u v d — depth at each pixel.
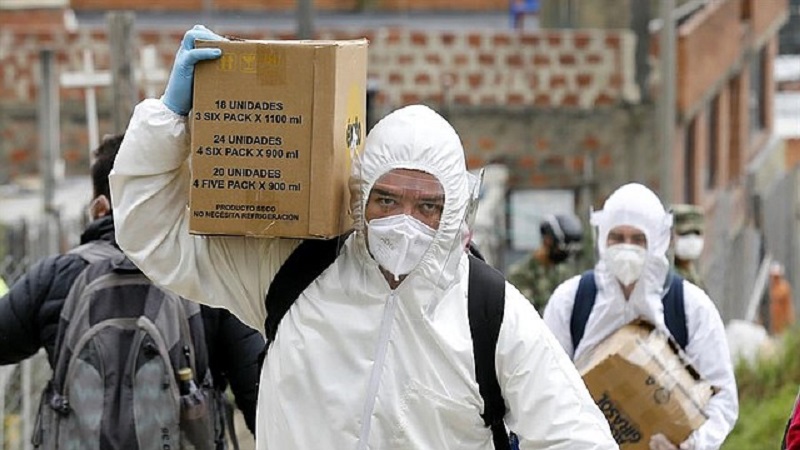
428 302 8.71
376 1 72.44
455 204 8.69
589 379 12.38
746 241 46.66
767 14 61.53
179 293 9.23
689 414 12.35
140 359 10.62
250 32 42.31
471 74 42.03
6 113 41.72
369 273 8.79
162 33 39.97
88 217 13.34
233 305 9.20
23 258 20.27
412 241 8.61
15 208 35.16
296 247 8.98
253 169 8.66
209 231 8.71
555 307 13.28
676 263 17.48
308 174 8.62
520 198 42.25
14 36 41.47
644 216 12.94
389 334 8.73
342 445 8.71
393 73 41.91
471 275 8.85
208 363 10.99
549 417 8.73
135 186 9.03
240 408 11.27
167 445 10.62
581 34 41.78
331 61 8.56
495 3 72.62
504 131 42.25
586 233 22.64
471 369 8.72
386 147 8.68
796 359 26.58
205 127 8.66
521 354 8.73
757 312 46.59
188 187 9.16
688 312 13.11
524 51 41.91
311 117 8.60
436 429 8.75
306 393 8.77
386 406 8.68
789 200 60.09
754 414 23.92
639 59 41.78
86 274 10.82
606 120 41.97
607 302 13.02
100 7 69.31
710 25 46.16
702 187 46.62
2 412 17.05
